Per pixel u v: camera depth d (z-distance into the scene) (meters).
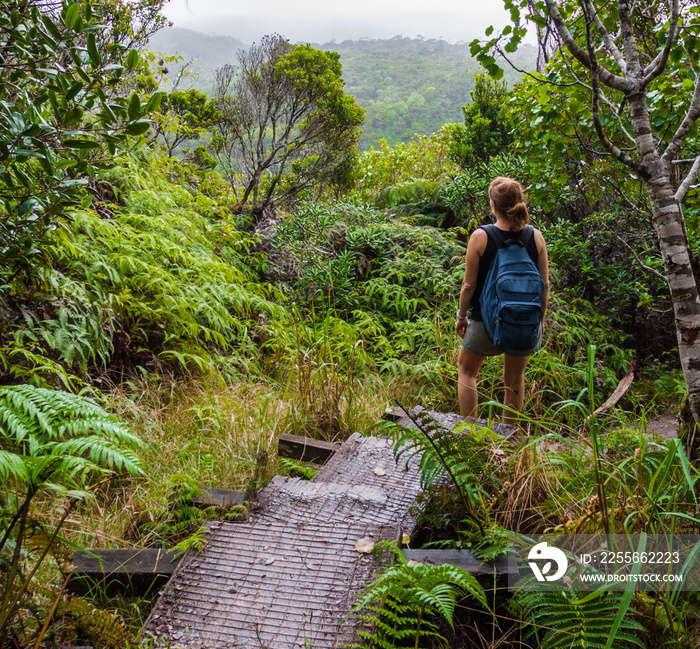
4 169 2.60
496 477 2.69
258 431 3.59
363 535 2.38
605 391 5.29
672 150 2.48
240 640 1.87
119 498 2.84
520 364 3.62
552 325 5.69
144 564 2.20
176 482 2.70
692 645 1.94
